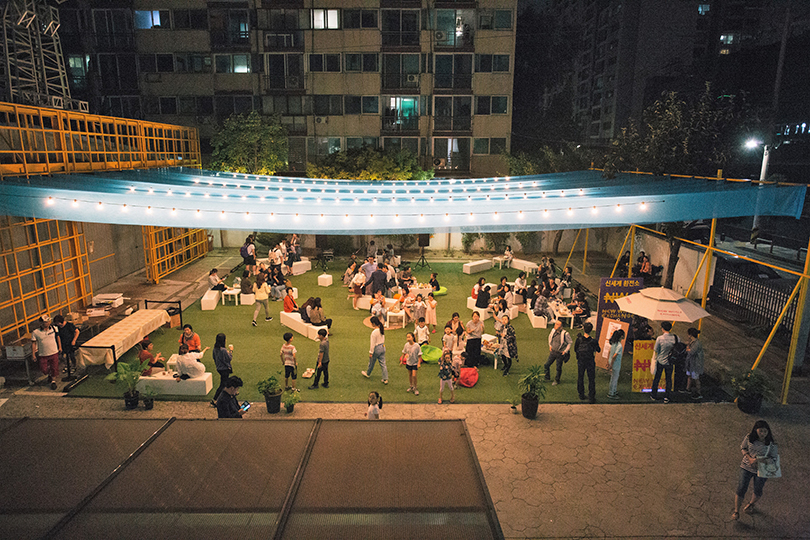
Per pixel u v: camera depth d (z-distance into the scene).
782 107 43.00
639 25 62.00
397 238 28.38
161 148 22.86
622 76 64.69
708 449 9.24
